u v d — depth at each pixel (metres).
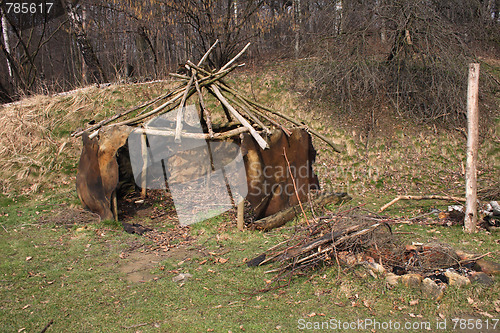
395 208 7.58
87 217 7.06
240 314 3.97
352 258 4.75
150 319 3.89
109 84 12.40
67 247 5.81
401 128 10.37
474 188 5.96
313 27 14.99
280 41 16.44
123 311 4.05
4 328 3.71
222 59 13.95
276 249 5.47
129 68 15.35
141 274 4.95
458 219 6.56
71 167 9.41
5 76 16.89
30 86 14.04
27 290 4.47
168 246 5.89
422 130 10.24
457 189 8.43
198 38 14.05
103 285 4.62
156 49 14.99
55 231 6.45
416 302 4.07
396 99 11.08
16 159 9.24
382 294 4.23
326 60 11.72
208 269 5.03
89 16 17.44
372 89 11.23
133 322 3.84
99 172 6.78
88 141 7.07
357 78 11.48
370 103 11.15
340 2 12.45
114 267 5.14
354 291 4.31
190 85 7.15
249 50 15.95
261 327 3.74
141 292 4.45
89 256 5.51
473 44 12.29
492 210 6.42
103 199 6.84
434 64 10.70
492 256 5.07
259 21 14.35
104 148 6.59
